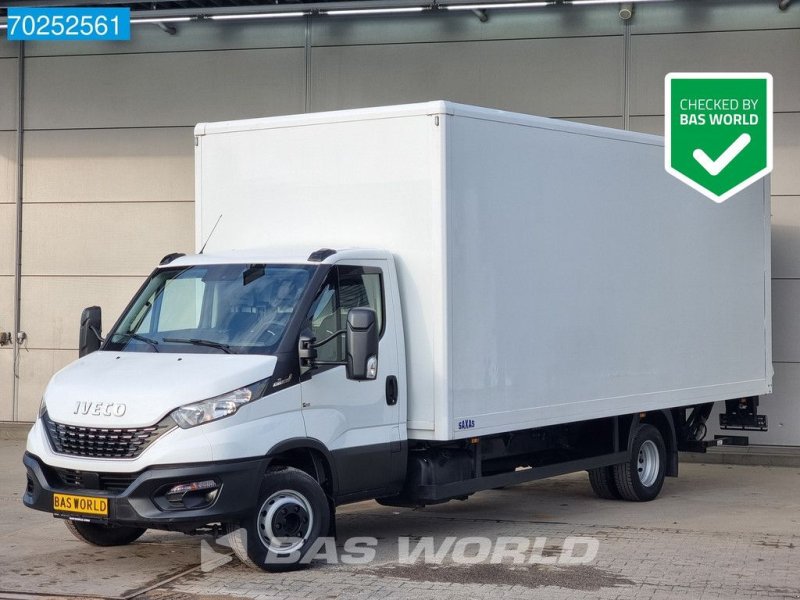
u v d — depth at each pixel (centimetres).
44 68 1670
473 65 1541
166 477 747
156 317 869
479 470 937
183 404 759
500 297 920
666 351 1124
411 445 911
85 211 1661
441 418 863
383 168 888
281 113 1598
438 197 860
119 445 765
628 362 1072
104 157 1655
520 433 1009
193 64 1625
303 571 814
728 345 1216
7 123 1683
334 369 829
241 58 1609
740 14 1483
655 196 1112
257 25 1603
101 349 866
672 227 1134
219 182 971
